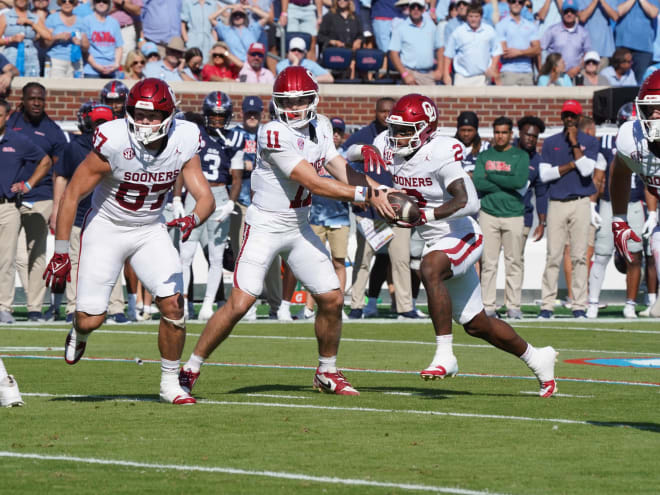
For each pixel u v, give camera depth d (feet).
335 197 79.05
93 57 203.62
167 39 207.92
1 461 57.16
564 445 62.54
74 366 102.37
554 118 207.51
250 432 66.13
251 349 120.37
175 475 54.08
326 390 85.35
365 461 57.77
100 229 77.51
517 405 78.48
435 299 80.53
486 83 213.46
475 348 124.06
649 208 163.32
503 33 215.92
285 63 209.56
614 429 68.03
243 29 211.00
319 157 81.87
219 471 55.06
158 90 73.92
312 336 135.33
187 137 77.10
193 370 81.61
